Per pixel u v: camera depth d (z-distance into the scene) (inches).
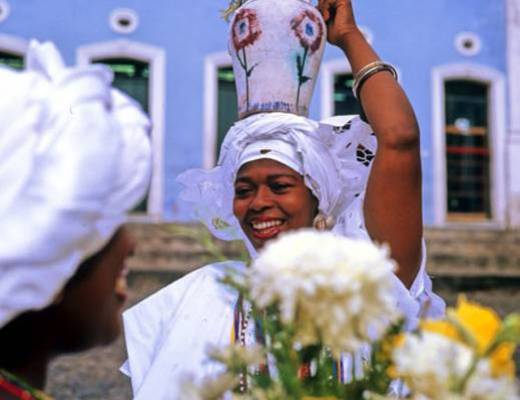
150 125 53.4
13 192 45.6
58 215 45.8
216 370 83.8
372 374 46.5
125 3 619.2
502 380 38.5
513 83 639.1
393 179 79.4
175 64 617.9
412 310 77.0
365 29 633.0
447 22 636.1
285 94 91.0
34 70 51.7
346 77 628.4
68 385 287.0
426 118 633.0
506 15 637.3
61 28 617.0
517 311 447.2
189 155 612.4
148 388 85.4
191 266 501.0
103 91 49.3
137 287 483.5
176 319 89.7
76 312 50.8
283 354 44.7
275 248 41.4
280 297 41.1
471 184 639.1
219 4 621.0
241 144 91.8
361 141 92.2
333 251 40.1
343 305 39.7
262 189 90.3
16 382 48.8
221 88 625.6
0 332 49.9
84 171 46.8
